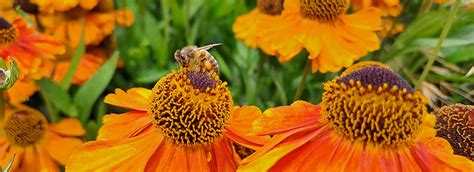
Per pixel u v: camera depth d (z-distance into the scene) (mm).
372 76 193
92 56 344
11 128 286
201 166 200
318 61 281
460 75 311
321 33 289
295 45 286
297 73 341
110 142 205
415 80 305
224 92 204
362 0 321
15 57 280
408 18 358
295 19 296
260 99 338
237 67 355
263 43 293
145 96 225
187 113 200
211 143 204
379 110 190
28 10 335
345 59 280
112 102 219
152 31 357
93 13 349
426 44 301
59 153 291
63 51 298
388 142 191
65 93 300
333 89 197
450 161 193
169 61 367
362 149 193
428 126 212
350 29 291
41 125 292
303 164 191
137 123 213
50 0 327
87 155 200
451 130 245
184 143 202
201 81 202
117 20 355
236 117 213
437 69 313
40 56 289
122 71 363
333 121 196
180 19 371
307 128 198
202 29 374
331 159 192
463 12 302
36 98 342
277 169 190
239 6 383
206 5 375
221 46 371
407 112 190
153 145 204
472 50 310
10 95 289
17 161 285
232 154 205
